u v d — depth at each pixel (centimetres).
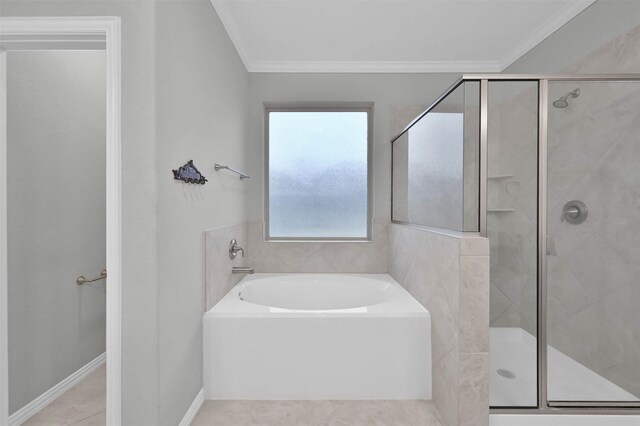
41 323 197
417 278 229
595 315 184
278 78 319
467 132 174
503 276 196
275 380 197
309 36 269
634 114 182
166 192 149
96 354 243
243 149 297
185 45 169
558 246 185
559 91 180
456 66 315
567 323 184
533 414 176
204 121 196
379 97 320
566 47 236
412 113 319
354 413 185
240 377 197
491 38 272
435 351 193
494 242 196
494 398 180
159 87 142
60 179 212
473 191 173
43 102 199
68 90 218
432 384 198
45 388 198
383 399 198
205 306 200
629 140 183
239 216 283
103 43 149
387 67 316
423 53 298
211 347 197
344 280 301
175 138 158
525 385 185
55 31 140
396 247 288
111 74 139
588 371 181
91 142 239
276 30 260
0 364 154
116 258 140
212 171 211
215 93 216
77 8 139
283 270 323
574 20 228
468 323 165
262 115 321
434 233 198
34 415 188
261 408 189
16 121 183
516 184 189
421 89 319
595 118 182
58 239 210
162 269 146
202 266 196
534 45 268
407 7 230
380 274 320
